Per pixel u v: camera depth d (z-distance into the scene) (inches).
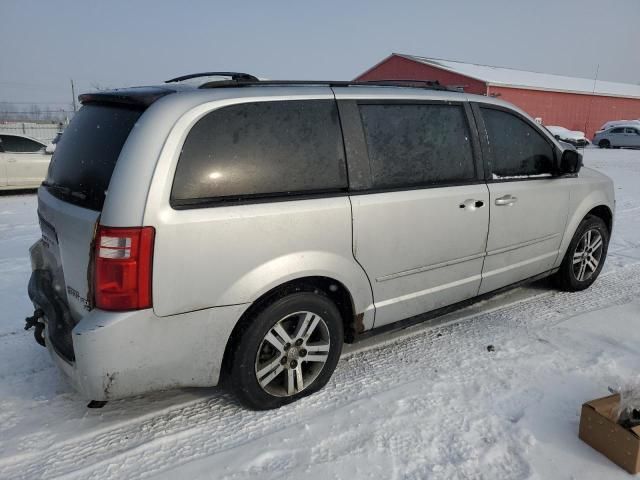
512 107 162.9
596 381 132.0
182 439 110.9
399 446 108.1
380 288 132.6
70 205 109.0
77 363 99.7
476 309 179.3
